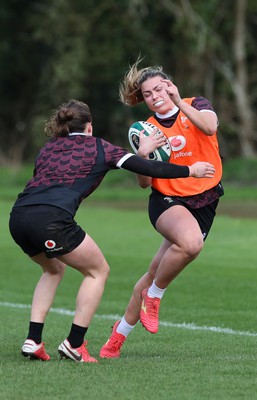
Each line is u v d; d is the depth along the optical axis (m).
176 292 36.19
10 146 137.62
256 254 48.34
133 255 48.34
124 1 123.56
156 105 22.03
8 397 17.27
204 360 21.08
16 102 140.12
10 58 137.12
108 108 132.00
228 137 129.38
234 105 127.50
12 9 134.75
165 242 22.11
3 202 87.38
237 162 115.94
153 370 19.67
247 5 129.25
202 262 45.28
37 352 21.11
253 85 134.00
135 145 22.11
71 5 123.31
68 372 19.48
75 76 122.88
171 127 22.14
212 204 22.22
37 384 18.33
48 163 20.66
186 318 30.11
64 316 30.83
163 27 129.38
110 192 101.38
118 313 31.58
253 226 61.78
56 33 123.56
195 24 122.94
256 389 17.80
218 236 56.31
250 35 133.25
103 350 22.28
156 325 21.72
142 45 126.00
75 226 20.34
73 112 20.89
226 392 17.53
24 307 33.22
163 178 20.56
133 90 22.36
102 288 20.81
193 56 125.62
